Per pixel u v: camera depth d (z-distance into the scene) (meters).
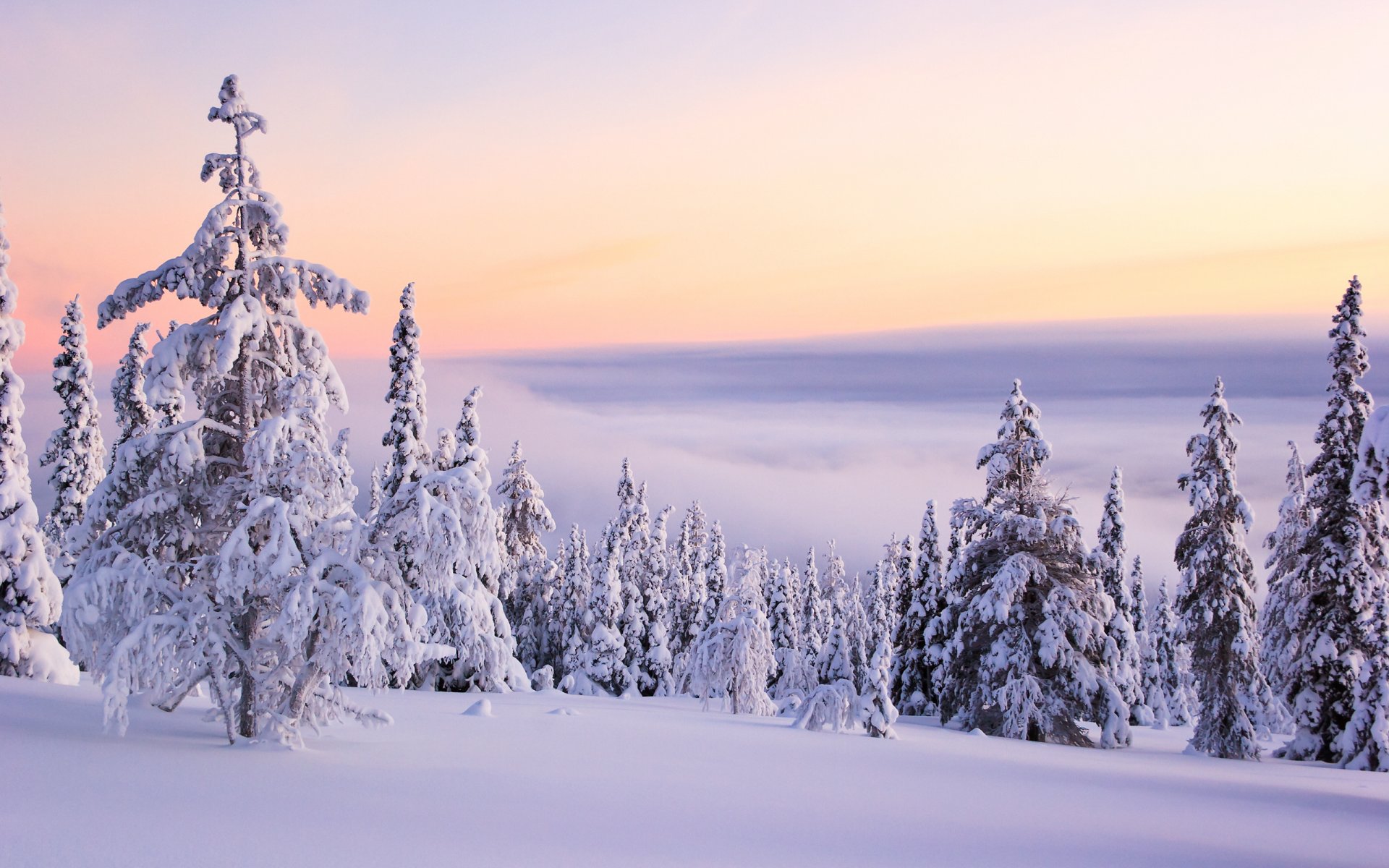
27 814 9.09
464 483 16.42
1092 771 22.83
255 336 17.66
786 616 62.00
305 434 16.73
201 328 17.36
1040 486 39.59
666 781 14.73
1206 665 35.78
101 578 14.88
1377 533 34.94
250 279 17.62
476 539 16.62
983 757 23.91
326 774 12.97
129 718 17.70
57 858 7.60
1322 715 34.94
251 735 15.84
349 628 14.74
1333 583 35.09
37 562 27.14
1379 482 17.80
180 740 15.41
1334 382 36.03
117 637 15.37
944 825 12.63
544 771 14.84
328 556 15.57
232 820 9.50
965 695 39.75
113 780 11.30
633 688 53.44
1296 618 35.81
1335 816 17.61
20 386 27.94
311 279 18.39
